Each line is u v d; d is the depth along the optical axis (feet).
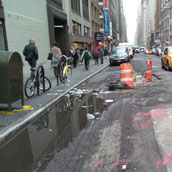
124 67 30.60
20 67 19.39
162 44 255.50
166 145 11.64
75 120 16.96
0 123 15.69
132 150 11.39
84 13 118.42
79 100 23.67
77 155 11.29
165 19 239.71
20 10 49.83
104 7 177.78
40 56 60.59
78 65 79.36
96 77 44.16
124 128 14.58
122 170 9.59
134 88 28.53
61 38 84.07
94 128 14.99
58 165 10.43
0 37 42.14
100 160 10.62
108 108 19.83
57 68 32.81
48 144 12.82
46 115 18.61
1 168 10.48
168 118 15.81
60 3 80.18
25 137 14.03
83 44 113.29
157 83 31.42
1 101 18.22
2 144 13.12
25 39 51.96
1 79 17.83
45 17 64.75
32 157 11.36
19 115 17.69
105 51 131.54
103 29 191.42
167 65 48.03
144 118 16.28
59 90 28.71
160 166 9.70
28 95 24.29
